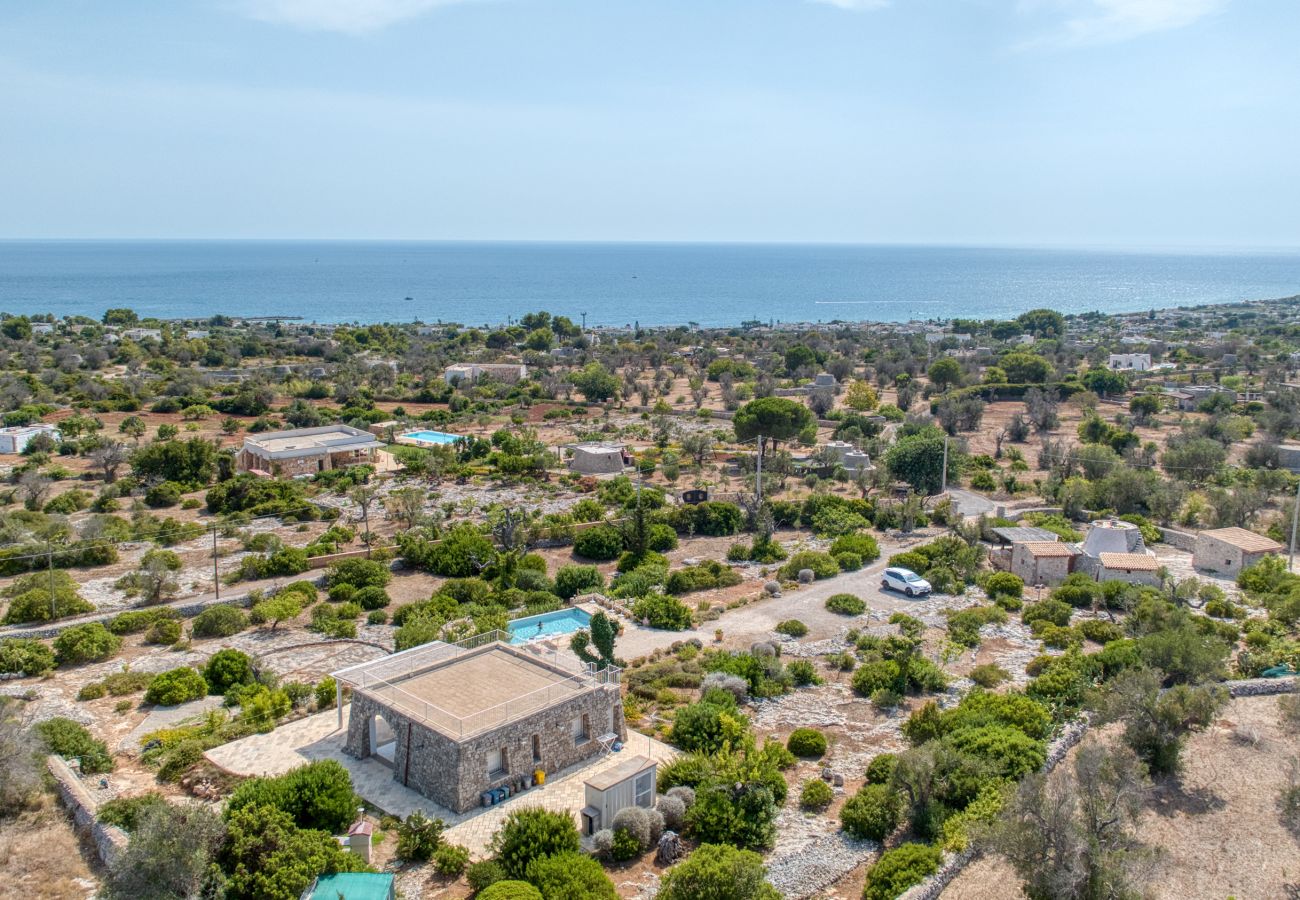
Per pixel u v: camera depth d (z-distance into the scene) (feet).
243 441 370.53
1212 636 162.09
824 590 208.23
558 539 247.09
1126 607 189.16
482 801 113.09
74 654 163.84
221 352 642.63
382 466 340.18
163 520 263.08
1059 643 171.94
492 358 643.86
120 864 86.94
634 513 244.01
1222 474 315.17
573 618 181.27
